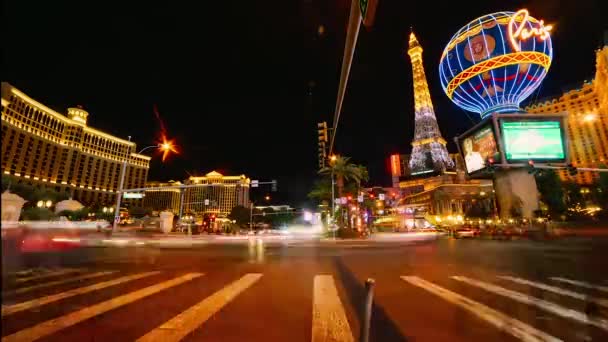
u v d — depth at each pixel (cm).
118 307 643
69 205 2567
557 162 4422
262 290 813
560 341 471
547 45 5738
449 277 1013
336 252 2033
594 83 8838
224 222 9831
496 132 4638
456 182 11238
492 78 5878
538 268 1215
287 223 12025
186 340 469
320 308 642
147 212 8506
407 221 10244
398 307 651
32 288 826
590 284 888
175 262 1415
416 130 18738
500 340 477
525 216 4578
